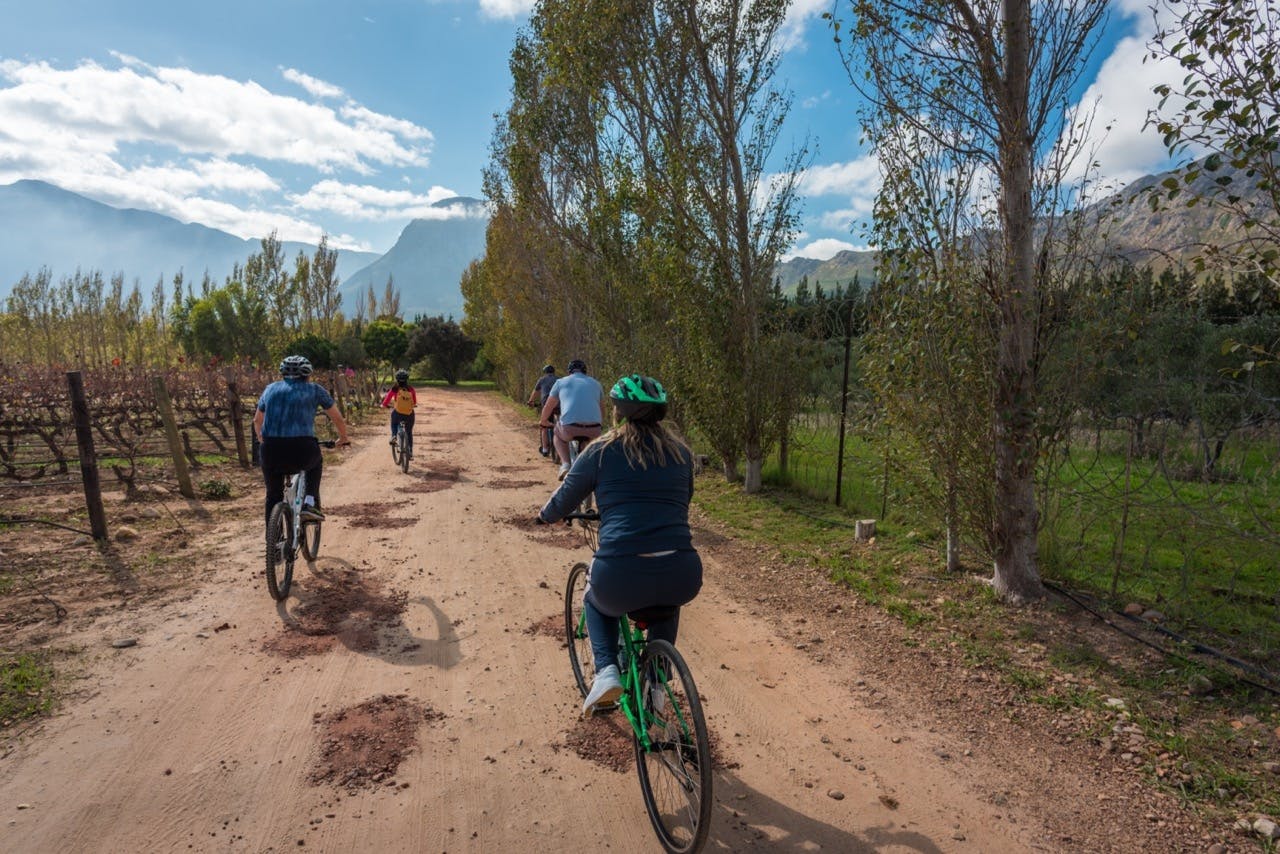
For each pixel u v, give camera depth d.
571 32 12.27
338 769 3.66
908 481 6.86
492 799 3.45
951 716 4.30
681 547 3.15
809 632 5.63
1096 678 4.68
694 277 10.90
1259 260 4.12
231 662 4.89
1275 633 5.21
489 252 30.22
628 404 3.25
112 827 3.17
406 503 10.57
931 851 3.10
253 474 12.43
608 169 13.81
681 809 3.37
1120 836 3.19
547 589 6.59
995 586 6.19
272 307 53.16
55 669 4.68
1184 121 4.30
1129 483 6.23
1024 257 5.77
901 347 6.40
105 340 56.59
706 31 10.87
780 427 10.96
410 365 71.81
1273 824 3.16
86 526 8.30
